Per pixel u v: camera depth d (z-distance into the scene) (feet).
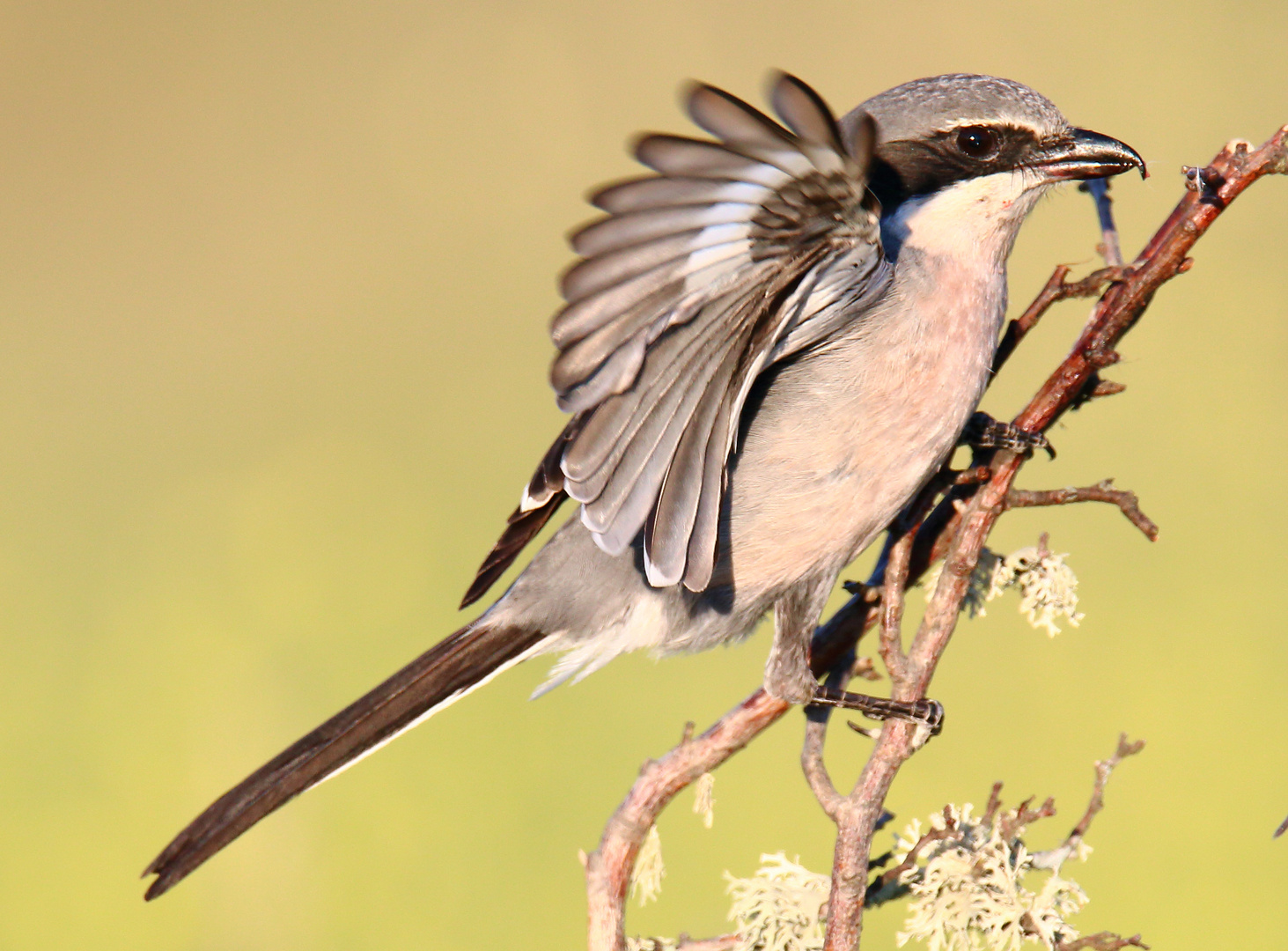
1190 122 57.57
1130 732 35.50
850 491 21.76
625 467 17.60
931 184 22.53
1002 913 16.90
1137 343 47.44
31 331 61.05
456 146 68.85
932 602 18.19
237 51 74.74
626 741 37.70
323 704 38.83
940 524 20.16
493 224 65.05
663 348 17.17
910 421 21.58
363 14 77.71
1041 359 47.44
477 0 78.69
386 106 71.46
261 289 61.98
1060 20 67.21
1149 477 41.83
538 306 60.44
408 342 58.49
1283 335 47.37
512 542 22.76
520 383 55.62
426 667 22.75
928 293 21.72
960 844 17.49
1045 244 51.62
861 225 17.17
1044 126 22.09
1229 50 62.95
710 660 41.11
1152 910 31.89
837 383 21.57
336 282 62.59
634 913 32.78
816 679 20.11
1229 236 52.42
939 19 69.05
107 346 59.72
